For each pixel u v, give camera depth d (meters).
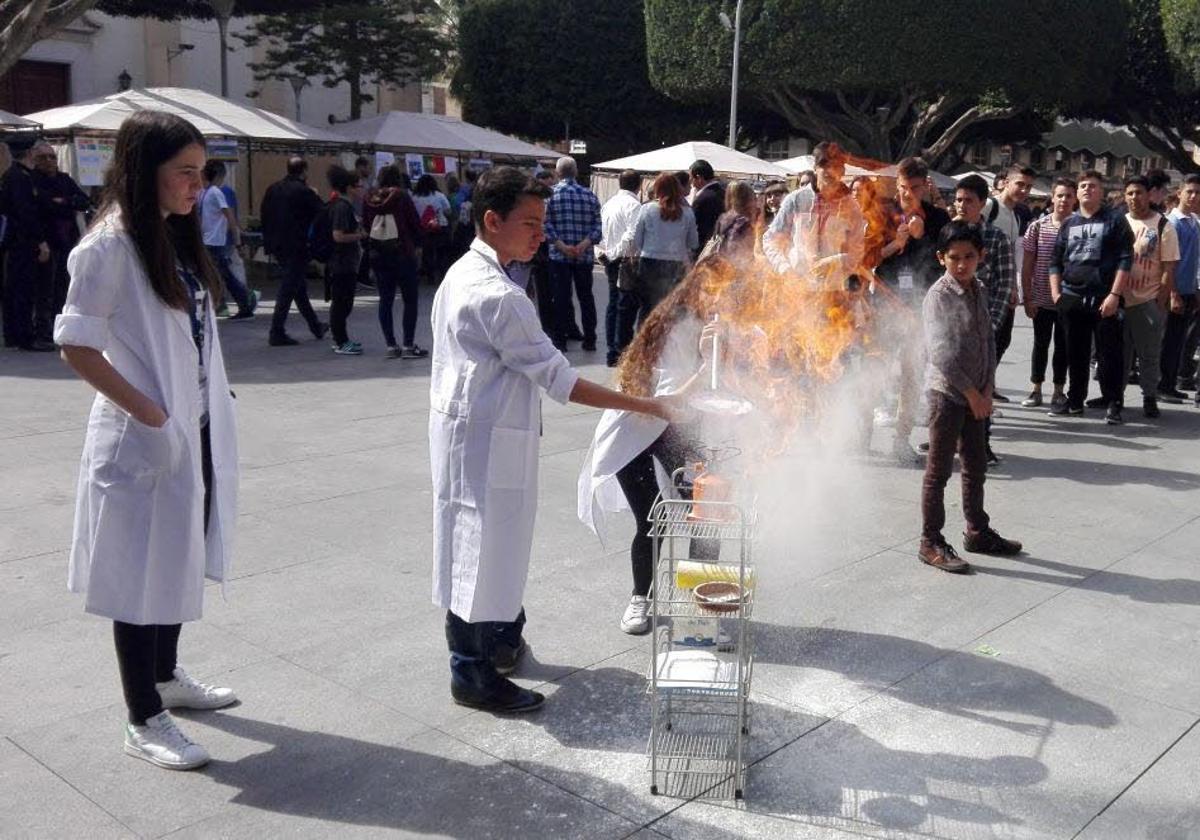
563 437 7.79
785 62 26.78
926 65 25.91
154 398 3.20
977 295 5.20
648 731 3.69
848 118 29.23
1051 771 3.49
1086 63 27.28
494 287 3.44
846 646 4.39
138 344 3.18
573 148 26.48
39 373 9.49
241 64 29.88
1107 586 5.11
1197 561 5.46
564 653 4.27
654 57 29.25
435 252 17.28
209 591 4.78
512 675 4.08
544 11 32.69
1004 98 26.97
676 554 4.45
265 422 7.97
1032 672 4.20
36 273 10.62
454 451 3.54
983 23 25.53
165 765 3.39
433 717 3.75
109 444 3.24
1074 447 7.84
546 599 4.80
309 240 11.41
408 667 4.12
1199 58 28.02
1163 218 8.67
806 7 26.03
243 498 6.13
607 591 4.91
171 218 3.35
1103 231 8.34
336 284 10.79
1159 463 7.38
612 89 33.06
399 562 5.20
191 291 3.40
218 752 3.50
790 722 3.76
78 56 26.78
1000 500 6.49
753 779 3.40
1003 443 7.95
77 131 15.33
